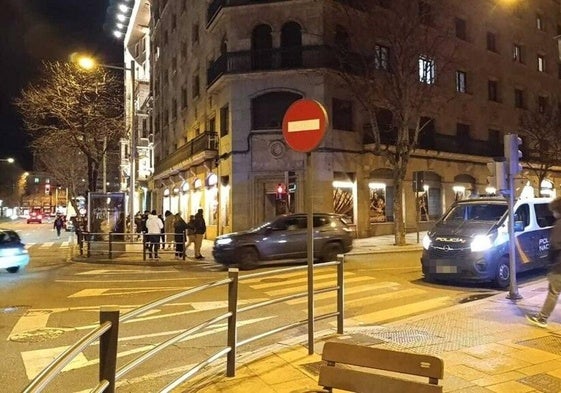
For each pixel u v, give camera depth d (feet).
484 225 38.17
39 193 375.86
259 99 86.17
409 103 73.72
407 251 66.59
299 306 31.30
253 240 49.85
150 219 61.67
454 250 37.32
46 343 23.17
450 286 38.17
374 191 90.33
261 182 85.10
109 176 208.13
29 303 33.42
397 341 21.17
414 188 76.69
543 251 40.78
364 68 79.05
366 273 45.29
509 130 118.73
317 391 10.87
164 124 142.72
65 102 89.40
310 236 19.81
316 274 44.96
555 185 131.95
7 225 218.59
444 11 102.47
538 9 130.82
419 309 30.12
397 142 74.13
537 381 16.17
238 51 86.74
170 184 135.44
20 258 50.14
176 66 129.18
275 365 17.99
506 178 30.27
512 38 122.62
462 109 107.96
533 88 126.82
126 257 63.41
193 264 56.39
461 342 20.79
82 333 24.99
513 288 30.04
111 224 76.79
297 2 85.20
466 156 104.37
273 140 84.33
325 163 83.15
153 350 13.00
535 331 22.47
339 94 85.66
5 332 25.26
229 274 17.24
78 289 39.42
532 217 40.73
